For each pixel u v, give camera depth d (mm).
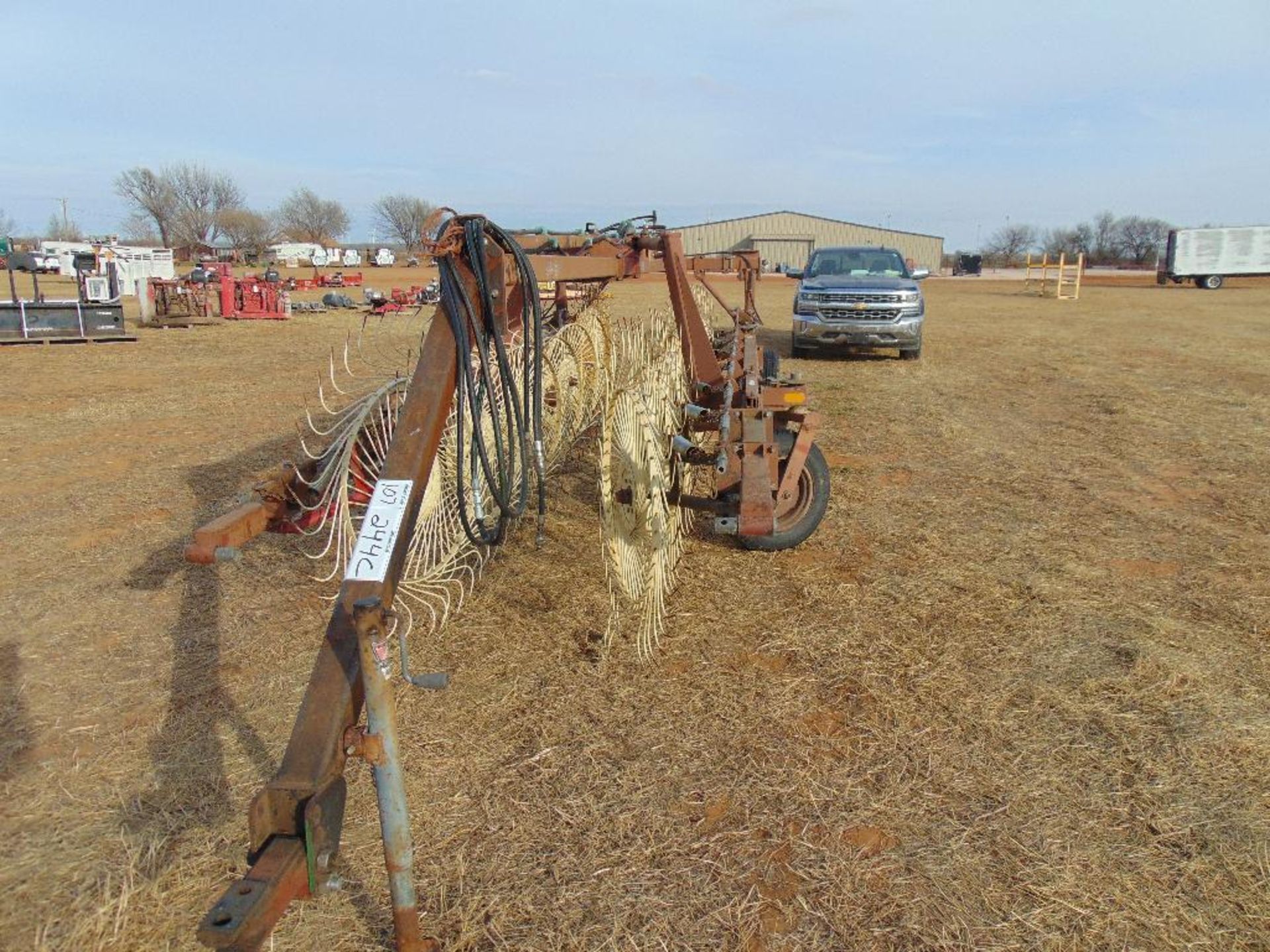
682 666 4043
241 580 5043
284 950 2469
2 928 2551
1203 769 3246
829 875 2752
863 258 15688
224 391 11359
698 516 6043
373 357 14562
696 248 69812
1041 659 4055
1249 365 13820
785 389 5250
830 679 3906
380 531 2334
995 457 7793
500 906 2637
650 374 4852
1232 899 2646
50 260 55531
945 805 3076
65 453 8023
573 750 3404
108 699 3777
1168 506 6344
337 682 2146
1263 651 4137
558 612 4598
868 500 6457
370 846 2889
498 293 2936
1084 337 18500
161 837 2914
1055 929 2547
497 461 2861
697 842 2902
